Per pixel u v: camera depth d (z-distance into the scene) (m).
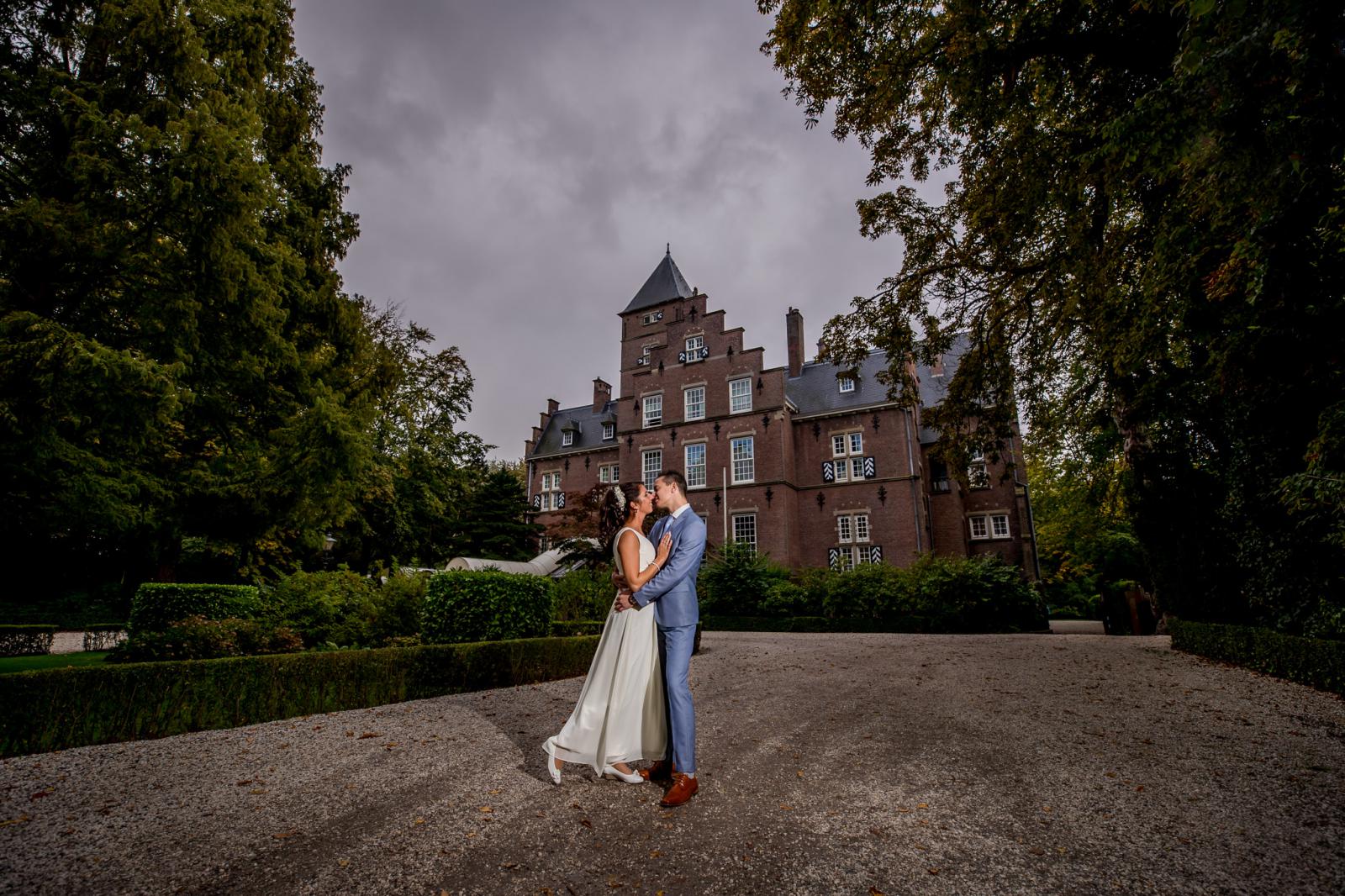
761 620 18.89
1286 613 7.58
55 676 4.34
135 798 3.26
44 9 8.67
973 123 8.02
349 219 14.11
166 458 11.33
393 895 2.23
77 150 7.69
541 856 2.56
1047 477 27.89
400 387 24.20
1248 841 2.71
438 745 4.38
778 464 26.94
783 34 8.43
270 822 2.94
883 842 2.72
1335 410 5.21
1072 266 7.80
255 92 10.56
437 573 8.07
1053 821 2.96
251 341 9.51
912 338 12.45
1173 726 4.90
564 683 7.62
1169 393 8.77
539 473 38.34
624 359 33.62
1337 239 4.36
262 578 13.80
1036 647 11.00
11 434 7.12
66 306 8.41
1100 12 6.17
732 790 3.42
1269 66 3.39
